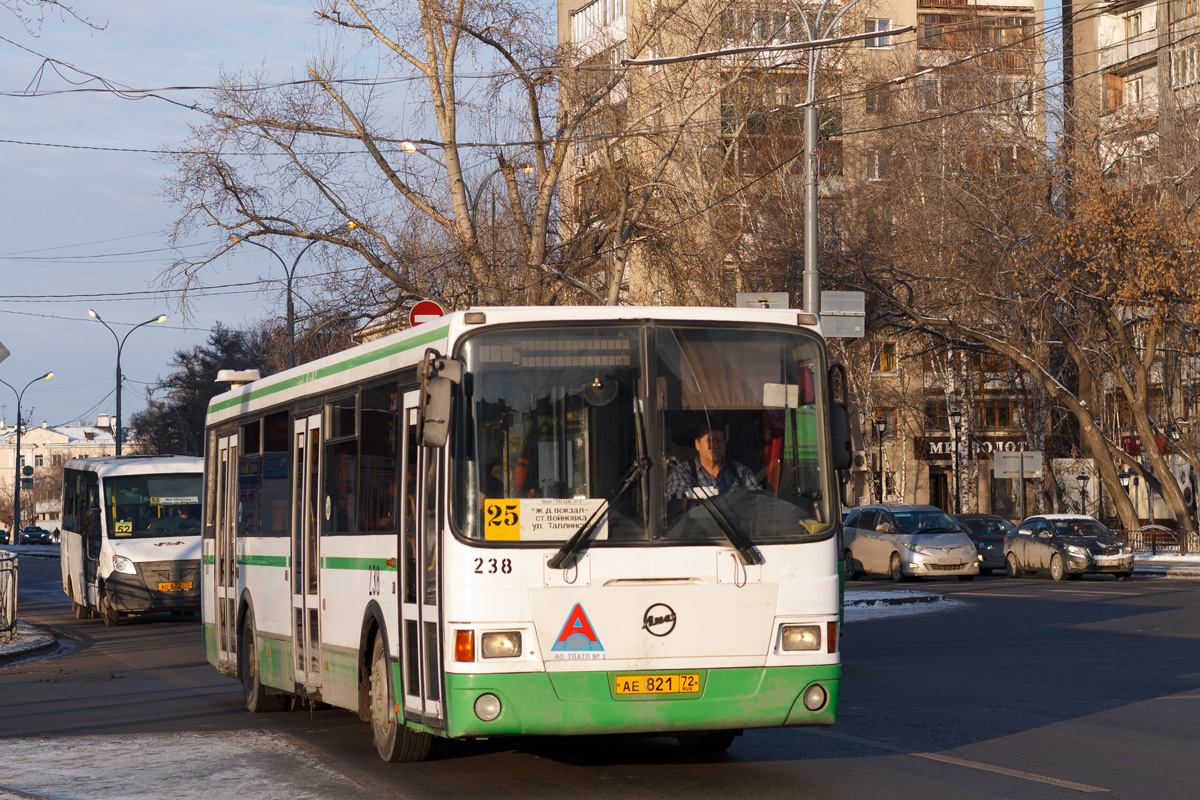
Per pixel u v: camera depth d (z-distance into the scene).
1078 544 41.62
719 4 39.81
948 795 9.95
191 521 32.09
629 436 10.03
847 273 50.88
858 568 43.50
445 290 37.72
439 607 9.89
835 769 11.11
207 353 103.19
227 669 16.78
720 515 10.02
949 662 19.72
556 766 11.39
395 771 11.20
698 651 9.88
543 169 37.78
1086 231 44.84
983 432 81.19
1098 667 18.70
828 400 10.49
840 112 48.69
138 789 10.59
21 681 19.92
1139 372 49.97
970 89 51.34
